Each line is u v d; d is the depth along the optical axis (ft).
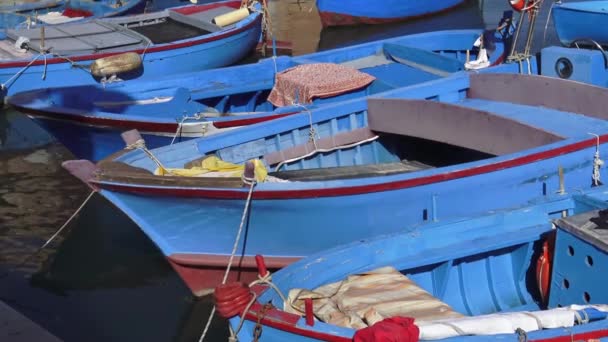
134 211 24.81
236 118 32.07
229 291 16.84
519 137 26.50
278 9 72.64
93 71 41.19
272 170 29.71
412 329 15.49
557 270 19.44
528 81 30.12
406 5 66.90
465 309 21.18
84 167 24.34
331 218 23.86
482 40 38.91
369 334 15.38
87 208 33.73
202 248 24.97
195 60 46.44
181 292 27.37
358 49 40.70
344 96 34.63
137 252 29.99
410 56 39.24
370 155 31.60
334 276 19.36
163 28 51.26
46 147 40.47
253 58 54.75
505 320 16.46
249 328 17.04
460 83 31.91
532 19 32.76
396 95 30.96
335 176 28.12
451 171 23.59
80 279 28.27
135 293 27.43
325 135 30.32
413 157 32.40
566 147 24.67
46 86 42.52
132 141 26.71
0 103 42.24
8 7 62.75
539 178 24.81
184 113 33.83
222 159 28.35
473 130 27.78
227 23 51.01
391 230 24.36
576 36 32.71
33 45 43.80
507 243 20.76
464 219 20.86
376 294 18.28
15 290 27.58
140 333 25.18
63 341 24.53
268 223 23.80
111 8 61.05
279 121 29.14
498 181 24.31
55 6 64.13
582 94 28.48
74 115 32.60
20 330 23.54
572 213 21.95
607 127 27.12
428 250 20.47
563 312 16.87
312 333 16.11
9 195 35.17
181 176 23.41
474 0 73.15
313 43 62.44
